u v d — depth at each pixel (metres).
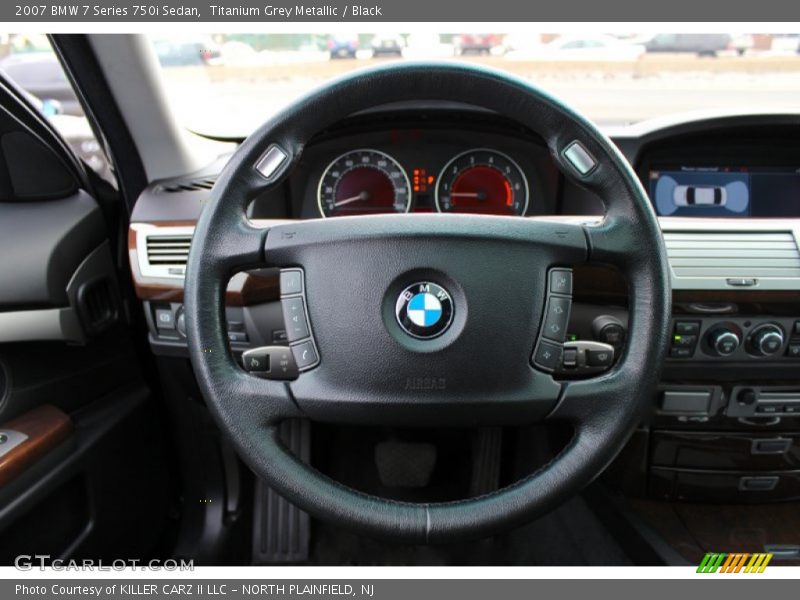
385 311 0.66
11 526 0.85
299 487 0.65
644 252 0.66
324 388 0.68
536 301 0.67
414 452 1.37
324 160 1.27
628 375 0.67
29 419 0.98
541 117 0.67
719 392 1.09
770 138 1.21
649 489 1.19
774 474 1.15
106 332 1.16
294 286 0.68
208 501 1.32
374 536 0.64
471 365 0.66
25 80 1.13
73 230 1.06
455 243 0.65
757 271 1.02
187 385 1.18
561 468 0.67
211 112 1.27
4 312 0.99
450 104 1.20
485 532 0.64
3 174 0.99
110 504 1.09
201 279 0.66
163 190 1.13
